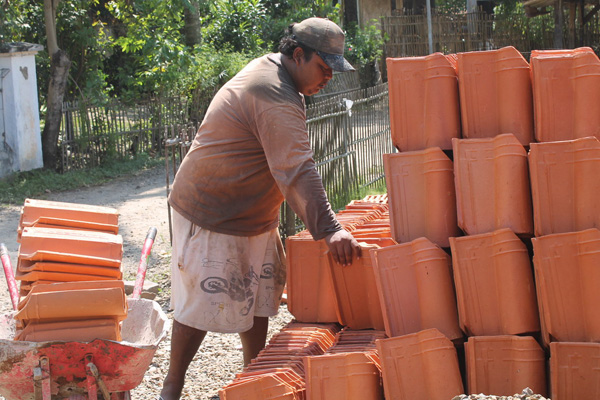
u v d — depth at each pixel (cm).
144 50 1412
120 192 1155
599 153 257
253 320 375
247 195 344
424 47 2262
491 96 282
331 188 860
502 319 265
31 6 1452
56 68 1242
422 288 276
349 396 260
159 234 889
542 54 282
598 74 268
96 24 1537
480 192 274
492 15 2239
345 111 891
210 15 1942
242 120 329
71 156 1282
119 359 310
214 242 342
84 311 306
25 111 1210
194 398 410
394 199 291
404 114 293
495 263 266
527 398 232
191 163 346
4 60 1181
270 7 2134
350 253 309
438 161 285
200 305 341
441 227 287
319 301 349
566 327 252
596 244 249
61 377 311
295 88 331
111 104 1347
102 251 335
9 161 1195
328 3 2177
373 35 2275
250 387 261
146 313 372
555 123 271
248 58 1708
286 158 314
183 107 1480
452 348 260
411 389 256
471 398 238
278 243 377
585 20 1706
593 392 241
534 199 262
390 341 259
